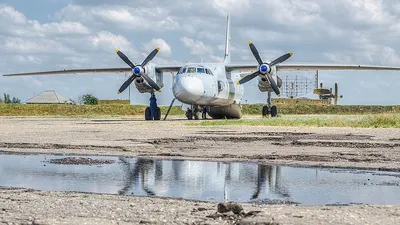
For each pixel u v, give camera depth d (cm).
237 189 1004
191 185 1052
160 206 770
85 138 2334
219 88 4981
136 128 3294
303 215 678
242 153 1670
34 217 685
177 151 1744
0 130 3012
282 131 2934
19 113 8412
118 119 5578
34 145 1959
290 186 1038
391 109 10044
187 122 4400
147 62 5066
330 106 10144
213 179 1132
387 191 973
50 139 2269
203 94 4734
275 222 638
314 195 931
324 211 712
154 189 1001
